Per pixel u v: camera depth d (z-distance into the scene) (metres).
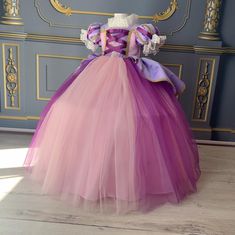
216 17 2.33
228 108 2.60
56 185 1.68
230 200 1.78
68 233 1.43
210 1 2.29
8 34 2.36
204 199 1.77
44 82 2.53
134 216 1.57
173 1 2.35
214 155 2.38
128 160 1.54
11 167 2.00
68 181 1.65
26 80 2.52
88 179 1.57
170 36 2.41
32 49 2.45
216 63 2.43
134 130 1.55
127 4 2.36
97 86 1.71
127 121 1.56
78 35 2.43
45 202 1.65
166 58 2.46
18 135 2.52
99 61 1.87
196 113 2.57
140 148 1.56
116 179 1.55
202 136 2.59
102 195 1.58
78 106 1.66
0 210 1.56
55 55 2.47
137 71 1.79
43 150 1.81
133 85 1.71
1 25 2.34
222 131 2.62
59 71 2.51
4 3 2.33
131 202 1.57
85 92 1.71
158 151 1.60
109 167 1.56
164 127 1.68
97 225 1.49
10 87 2.52
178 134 1.76
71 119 1.65
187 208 1.67
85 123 1.62
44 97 2.57
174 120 1.75
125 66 1.79
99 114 1.58
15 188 1.76
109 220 1.53
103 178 1.55
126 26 1.87
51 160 1.69
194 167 1.92
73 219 1.53
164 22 2.39
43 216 1.54
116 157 1.53
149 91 1.72
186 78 2.50
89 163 1.57
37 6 2.36
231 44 2.44
